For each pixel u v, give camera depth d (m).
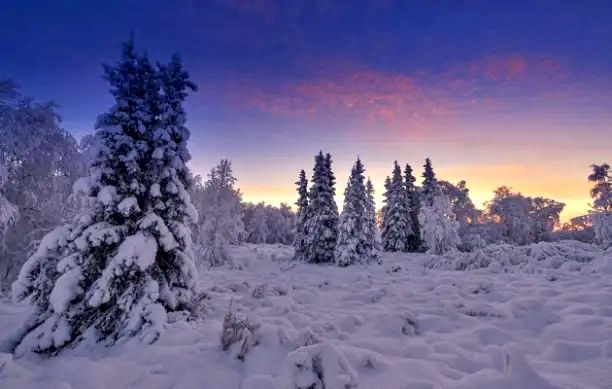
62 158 13.29
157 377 4.73
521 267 14.43
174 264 7.76
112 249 7.09
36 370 5.06
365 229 26.66
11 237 12.10
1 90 11.81
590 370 4.73
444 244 31.70
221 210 26.92
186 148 8.23
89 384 4.50
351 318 7.59
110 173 7.20
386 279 14.56
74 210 13.00
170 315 7.06
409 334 6.81
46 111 12.83
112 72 7.57
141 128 7.48
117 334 6.32
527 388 4.09
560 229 57.06
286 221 83.38
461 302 8.66
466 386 4.36
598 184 27.89
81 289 6.49
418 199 42.72
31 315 6.61
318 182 30.53
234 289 11.59
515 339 6.33
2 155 11.73
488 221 55.41
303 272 20.62
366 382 4.56
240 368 5.05
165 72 8.12
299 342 5.50
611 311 6.95
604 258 13.05
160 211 7.82
